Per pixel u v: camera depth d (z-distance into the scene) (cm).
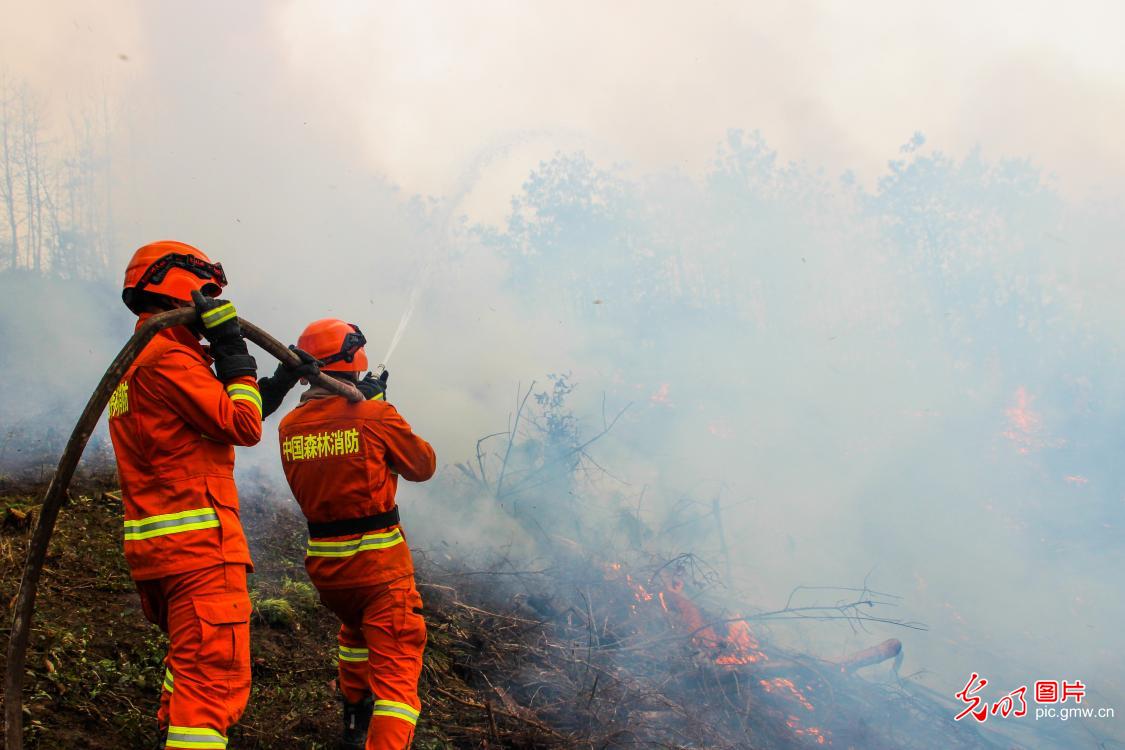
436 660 370
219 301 236
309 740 298
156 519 228
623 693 377
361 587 276
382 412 281
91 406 209
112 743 264
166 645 313
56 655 289
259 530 450
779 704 431
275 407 272
